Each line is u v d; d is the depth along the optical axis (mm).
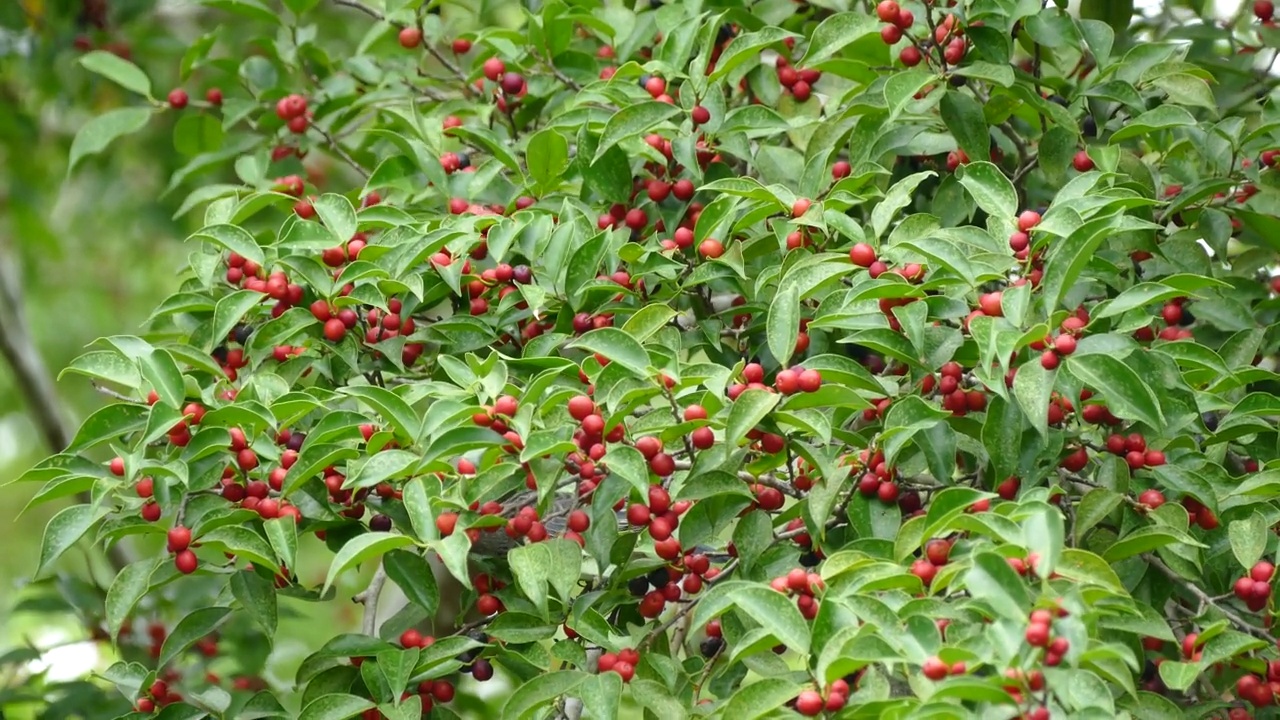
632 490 1362
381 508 1413
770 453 1366
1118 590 1249
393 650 1373
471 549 1456
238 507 1390
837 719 1252
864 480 1370
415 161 1579
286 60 1742
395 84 1720
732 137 1532
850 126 1533
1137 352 1349
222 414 1372
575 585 1376
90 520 1367
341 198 1470
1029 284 1326
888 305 1371
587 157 1517
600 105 1603
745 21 1597
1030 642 1194
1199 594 1361
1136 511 1385
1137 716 1318
